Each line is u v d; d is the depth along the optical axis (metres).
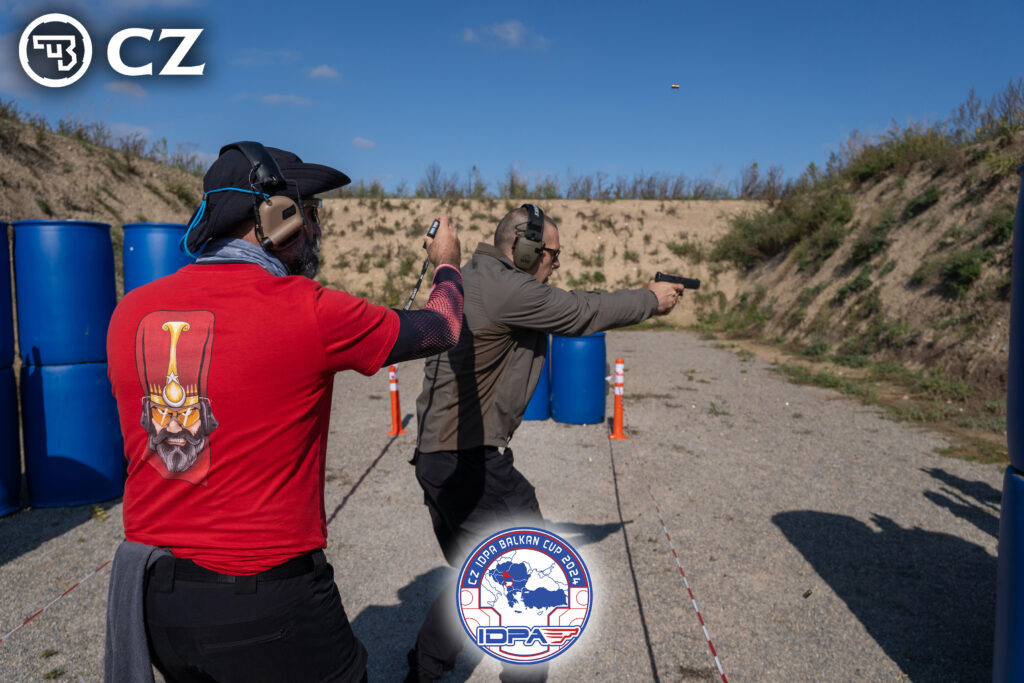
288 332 1.21
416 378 10.48
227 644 1.23
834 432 7.02
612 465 5.80
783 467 5.77
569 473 5.57
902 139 15.04
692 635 3.12
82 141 14.64
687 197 24.23
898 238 12.66
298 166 1.43
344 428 7.17
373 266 20.41
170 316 1.22
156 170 15.91
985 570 3.81
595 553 4.00
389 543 4.13
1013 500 1.94
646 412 8.00
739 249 19.97
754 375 10.73
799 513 4.68
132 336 1.23
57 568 3.87
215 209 1.30
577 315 2.04
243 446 1.21
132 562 1.24
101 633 3.17
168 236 5.04
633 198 24.27
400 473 5.56
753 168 23.88
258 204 1.31
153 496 1.24
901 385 9.30
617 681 2.77
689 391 9.38
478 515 2.35
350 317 1.25
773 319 15.55
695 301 19.45
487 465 2.30
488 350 2.16
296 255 1.43
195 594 1.22
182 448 1.21
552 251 2.33
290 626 1.27
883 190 14.70
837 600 3.46
